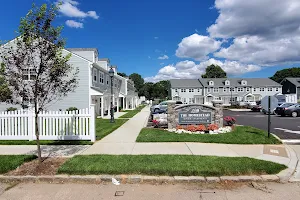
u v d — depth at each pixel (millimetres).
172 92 58250
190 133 10445
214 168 5254
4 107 18672
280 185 4723
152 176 4977
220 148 7605
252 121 17781
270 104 9383
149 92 88250
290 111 22203
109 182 4883
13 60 5371
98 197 4172
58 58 5508
